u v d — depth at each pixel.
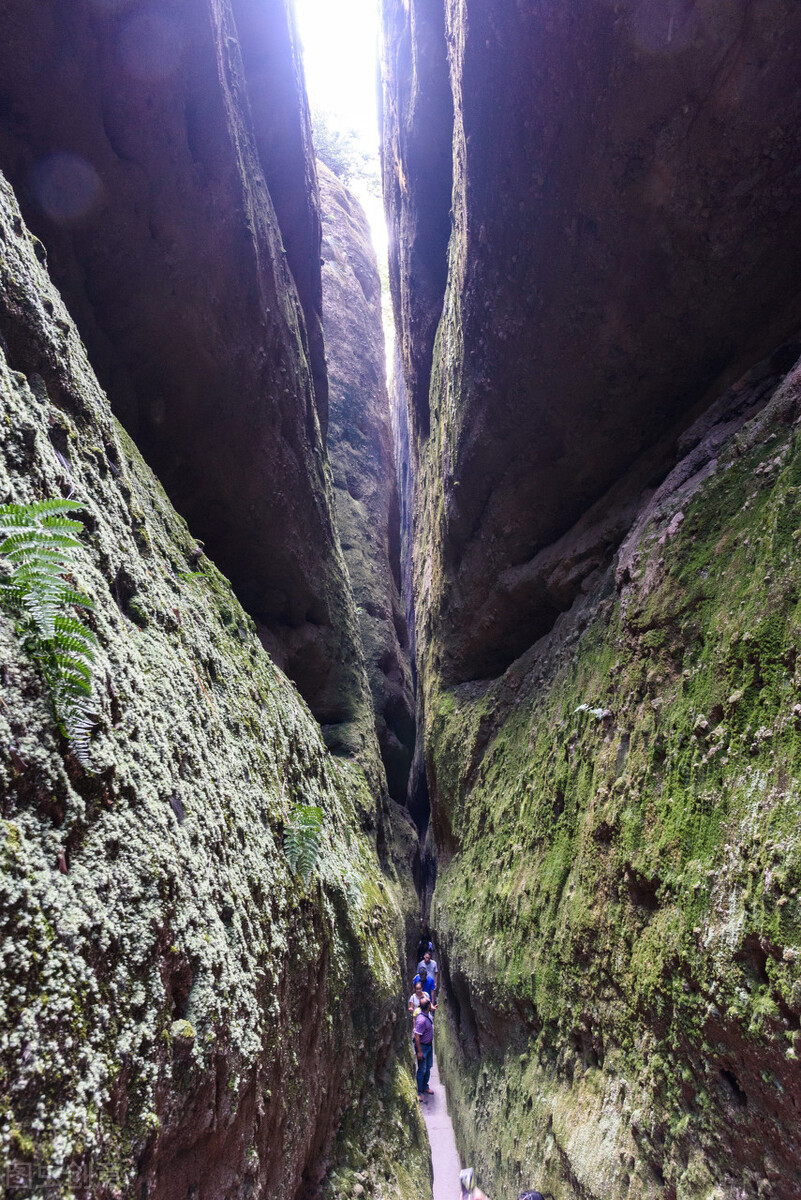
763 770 3.28
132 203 5.82
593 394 6.88
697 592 4.34
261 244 7.56
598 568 7.19
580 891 5.00
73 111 5.20
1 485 2.18
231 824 3.19
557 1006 5.15
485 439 8.15
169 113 5.68
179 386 7.02
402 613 19.27
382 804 11.35
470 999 7.68
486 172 6.42
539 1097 5.25
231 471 7.96
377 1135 5.04
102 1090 1.69
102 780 2.13
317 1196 3.75
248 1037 2.64
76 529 2.13
